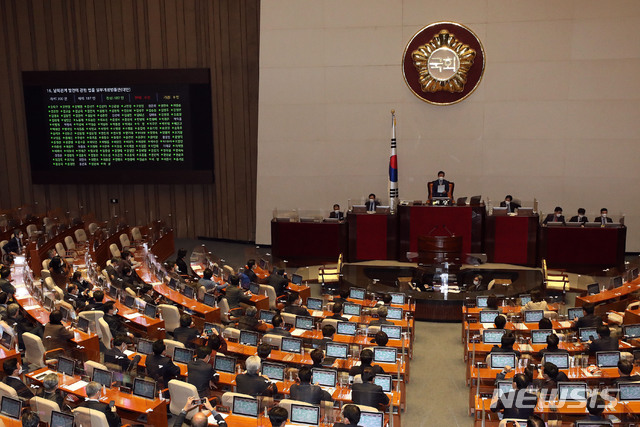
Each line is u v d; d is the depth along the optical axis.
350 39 17.86
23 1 19.66
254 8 18.69
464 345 11.04
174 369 7.88
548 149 17.47
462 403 9.19
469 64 17.30
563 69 17.08
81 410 6.45
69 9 19.50
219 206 19.97
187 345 9.10
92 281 12.66
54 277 12.96
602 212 15.32
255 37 18.83
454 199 18.03
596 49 16.89
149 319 10.56
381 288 13.70
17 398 6.87
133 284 12.44
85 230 19.05
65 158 19.58
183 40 19.19
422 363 10.76
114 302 10.98
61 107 19.27
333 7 17.81
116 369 7.87
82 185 20.55
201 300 12.05
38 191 20.70
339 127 18.30
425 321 13.05
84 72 19.03
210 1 18.84
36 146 19.61
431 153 18.00
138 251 15.59
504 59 17.28
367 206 16.64
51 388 7.22
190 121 18.97
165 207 20.34
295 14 17.97
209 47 19.08
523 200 17.78
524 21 17.05
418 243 14.61
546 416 7.01
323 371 7.75
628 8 16.62
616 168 17.25
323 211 18.72
